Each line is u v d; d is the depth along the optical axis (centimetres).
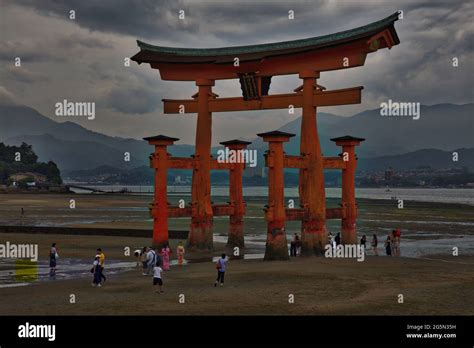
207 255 5500
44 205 16562
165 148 5281
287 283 3678
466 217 12006
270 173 4816
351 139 5428
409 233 8488
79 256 5484
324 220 5100
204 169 5625
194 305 3008
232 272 4166
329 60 4938
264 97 5306
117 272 4388
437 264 4578
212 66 5547
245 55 5375
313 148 5034
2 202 18188
